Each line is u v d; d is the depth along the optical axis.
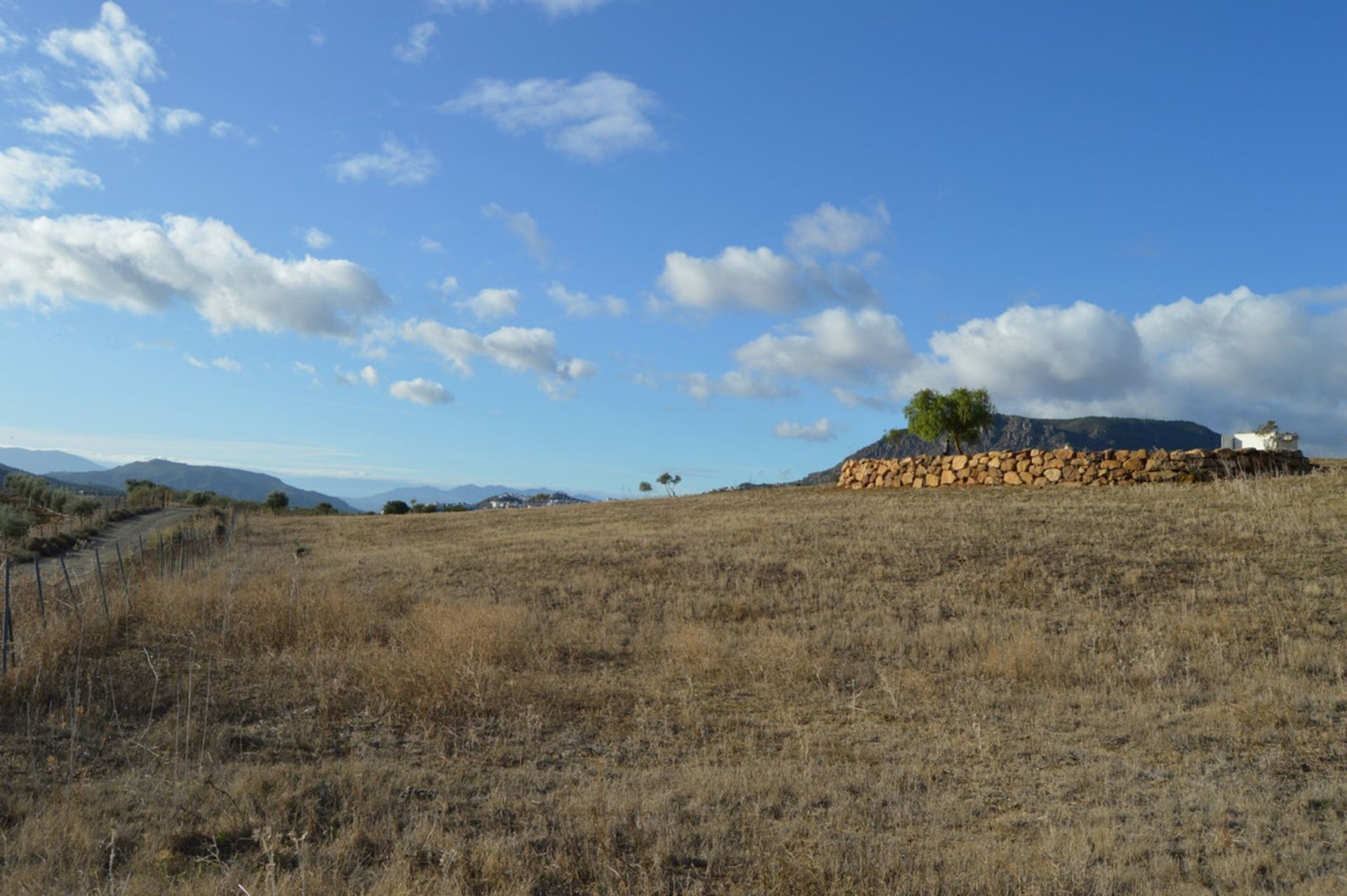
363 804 7.15
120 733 9.34
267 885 5.31
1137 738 9.61
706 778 8.07
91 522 40.34
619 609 17.88
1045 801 7.69
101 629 13.45
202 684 11.42
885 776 8.23
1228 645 13.84
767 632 15.43
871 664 13.39
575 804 7.28
